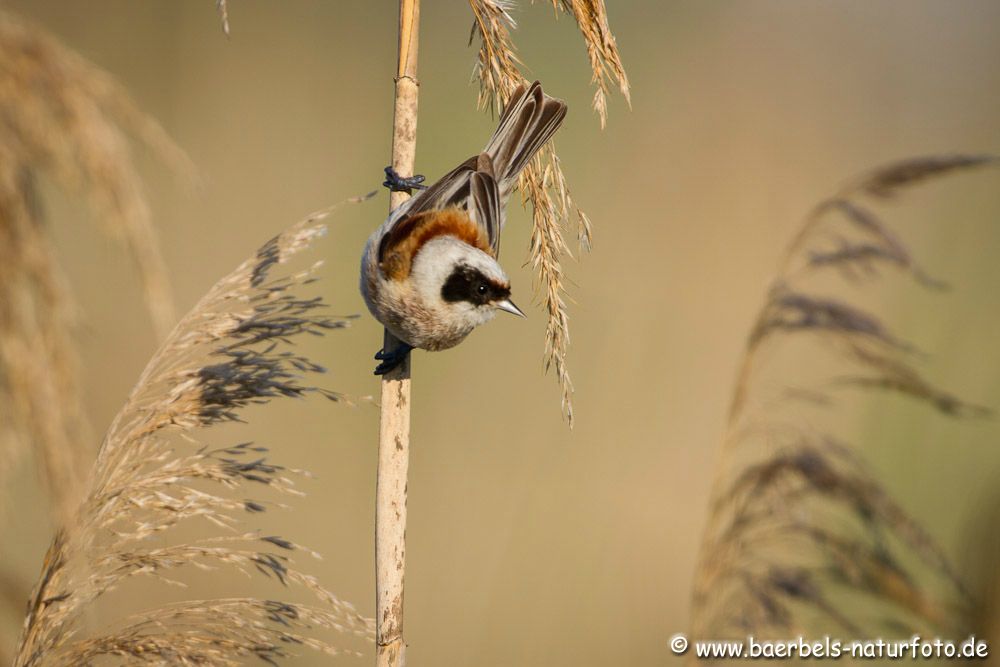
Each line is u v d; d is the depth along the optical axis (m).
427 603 10.80
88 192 7.02
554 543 11.09
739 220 16.02
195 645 5.66
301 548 5.66
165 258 14.27
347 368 12.80
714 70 18.77
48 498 6.56
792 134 17.84
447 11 16.86
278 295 6.09
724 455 8.05
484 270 7.48
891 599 7.33
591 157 16.72
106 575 5.62
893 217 15.12
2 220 6.72
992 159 7.85
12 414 6.53
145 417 5.84
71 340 6.80
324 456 12.41
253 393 5.86
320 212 6.22
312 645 5.72
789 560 7.84
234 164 15.76
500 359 13.35
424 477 12.12
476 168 7.60
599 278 14.80
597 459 12.30
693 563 11.27
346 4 19.06
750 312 14.36
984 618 7.02
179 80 17.16
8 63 6.91
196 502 5.67
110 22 17.36
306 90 17.36
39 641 5.57
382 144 16.22
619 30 19.44
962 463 9.94
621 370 13.20
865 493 7.55
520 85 7.04
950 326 11.45
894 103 19.16
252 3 18.23
